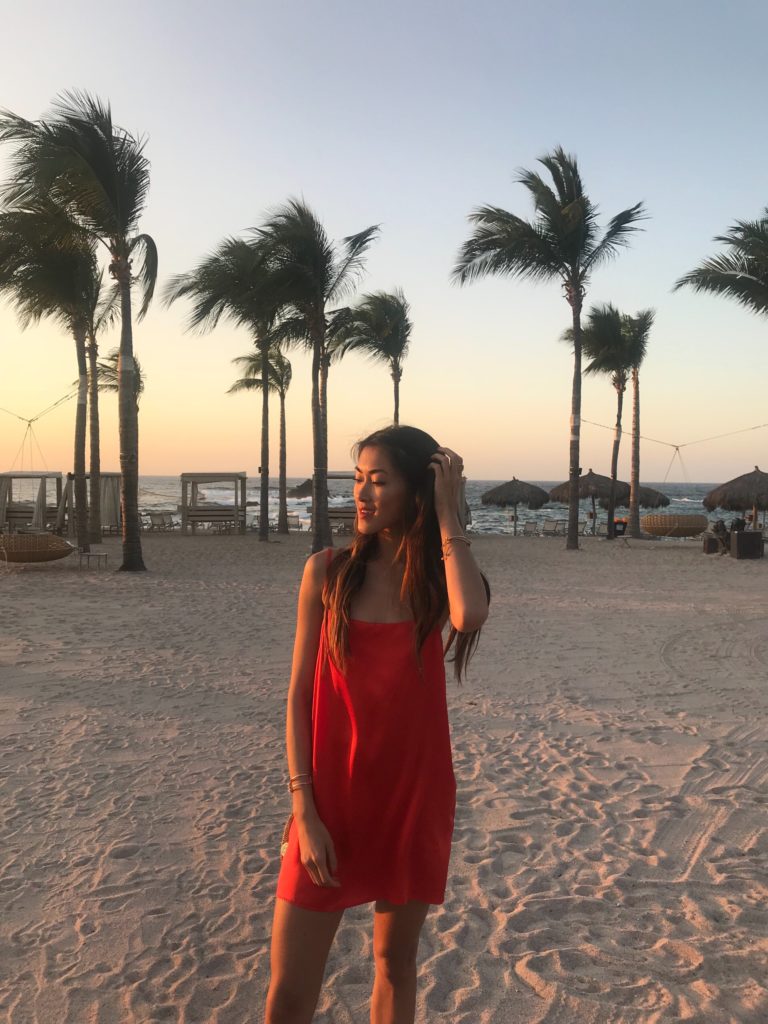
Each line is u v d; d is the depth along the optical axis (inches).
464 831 155.6
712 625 408.2
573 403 939.3
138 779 185.2
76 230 623.2
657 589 559.8
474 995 102.1
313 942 67.8
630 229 885.8
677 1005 99.6
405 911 71.2
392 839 70.1
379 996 73.7
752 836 152.5
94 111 599.8
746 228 807.7
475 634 77.1
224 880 134.8
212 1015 98.3
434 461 72.1
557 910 124.1
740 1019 96.7
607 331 1170.6
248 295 790.5
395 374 1147.3
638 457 1250.6
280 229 786.8
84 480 871.7
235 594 529.7
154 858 143.6
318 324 843.4
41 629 391.5
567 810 166.1
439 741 72.0
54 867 139.9
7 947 114.3
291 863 69.7
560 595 525.7
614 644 356.5
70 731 223.3
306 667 74.0
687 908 124.3
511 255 879.7
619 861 141.6
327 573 74.2
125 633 381.4
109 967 109.0
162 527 1360.7
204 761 198.1
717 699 259.8
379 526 72.6
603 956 111.0
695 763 195.8
